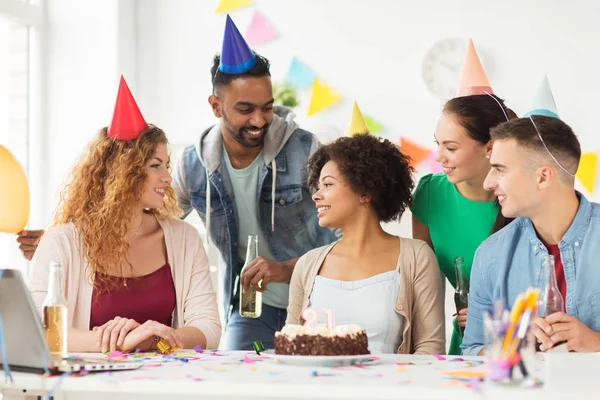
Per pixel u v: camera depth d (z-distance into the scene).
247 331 2.71
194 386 1.36
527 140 1.85
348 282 2.15
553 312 1.69
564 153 1.84
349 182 2.19
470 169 2.25
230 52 2.58
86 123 3.98
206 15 4.15
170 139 4.18
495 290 2.00
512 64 3.82
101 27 4.00
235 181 2.75
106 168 2.22
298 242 2.80
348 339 1.61
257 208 2.76
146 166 2.20
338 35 4.00
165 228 2.27
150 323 1.92
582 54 3.76
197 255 2.27
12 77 3.85
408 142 3.92
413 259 2.18
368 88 3.97
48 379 1.43
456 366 1.56
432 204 2.44
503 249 2.00
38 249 2.17
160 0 4.19
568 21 3.77
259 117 2.62
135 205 2.20
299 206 2.76
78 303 2.14
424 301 2.17
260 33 4.08
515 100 3.82
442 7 3.89
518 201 1.88
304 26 4.04
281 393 1.32
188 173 2.79
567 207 1.89
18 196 2.29
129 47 4.10
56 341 1.70
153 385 1.37
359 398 1.29
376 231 2.24
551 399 1.24
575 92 3.77
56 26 4.03
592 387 1.26
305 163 2.74
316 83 4.02
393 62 3.94
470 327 2.05
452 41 3.87
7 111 3.81
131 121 2.21
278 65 4.07
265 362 1.64
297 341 1.60
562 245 1.91
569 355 1.28
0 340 1.49
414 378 1.38
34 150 3.99
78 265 2.16
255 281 2.48
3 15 3.74
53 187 3.99
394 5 3.94
